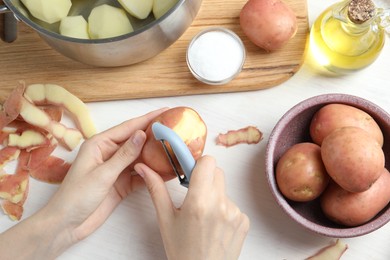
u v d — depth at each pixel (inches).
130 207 34.3
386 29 34.7
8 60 35.4
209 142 34.7
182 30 32.9
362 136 29.4
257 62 34.6
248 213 34.0
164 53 35.0
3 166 35.0
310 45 35.1
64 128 34.6
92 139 31.9
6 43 35.5
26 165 35.0
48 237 31.7
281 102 34.9
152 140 30.2
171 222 30.2
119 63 33.4
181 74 34.8
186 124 30.4
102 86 34.9
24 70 35.3
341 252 33.1
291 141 33.5
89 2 35.1
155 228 34.1
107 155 32.5
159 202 30.5
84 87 34.9
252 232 33.8
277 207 33.9
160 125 28.7
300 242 33.6
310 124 32.9
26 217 34.5
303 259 33.4
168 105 35.3
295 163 30.6
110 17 33.0
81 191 30.6
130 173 33.8
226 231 29.9
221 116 34.9
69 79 35.1
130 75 35.0
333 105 31.7
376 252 33.3
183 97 35.2
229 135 34.4
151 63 35.0
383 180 30.7
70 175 31.3
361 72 35.0
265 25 32.6
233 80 34.6
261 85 34.6
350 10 31.4
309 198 31.1
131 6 32.8
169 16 30.7
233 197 34.2
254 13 32.7
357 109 31.7
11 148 35.0
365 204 30.4
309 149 31.0
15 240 31.6
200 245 29.6
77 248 34.2
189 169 29.0
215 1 35.3
